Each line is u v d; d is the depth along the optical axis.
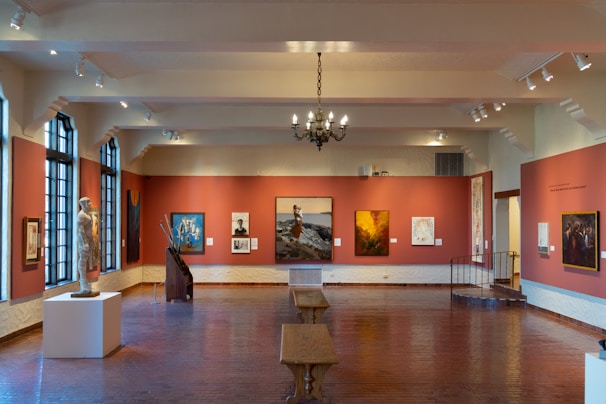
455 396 6.28
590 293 10.38
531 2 6.52
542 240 12.42
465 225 17.95
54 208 11.20
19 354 8.16
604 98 9.66
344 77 9.59
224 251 17.78
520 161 13.78
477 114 12.05
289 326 7.06
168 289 13.92
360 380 6.91
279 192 17.84
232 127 12.69
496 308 12.91
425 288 17.12
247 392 6.38
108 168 14.36
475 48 6.84
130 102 10.82
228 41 6.59
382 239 17.84
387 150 17.97
